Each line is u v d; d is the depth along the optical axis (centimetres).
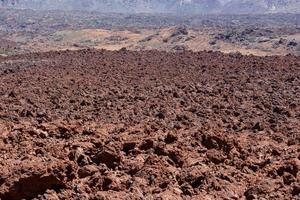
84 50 5562
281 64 4316
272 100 2877
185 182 1373
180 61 4669
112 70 4009
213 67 4231
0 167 1413
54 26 18862
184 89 3191
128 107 2534
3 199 1320
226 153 1667
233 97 2941
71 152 1535
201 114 2417
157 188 1324
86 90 3062
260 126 2203
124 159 1498
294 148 1850
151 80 3544
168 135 1717
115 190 1312
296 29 12244
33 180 1330
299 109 2666
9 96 2858
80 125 1988
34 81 3422
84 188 1308
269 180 1448
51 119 2225
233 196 1315
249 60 4669
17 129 1850
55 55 5138
